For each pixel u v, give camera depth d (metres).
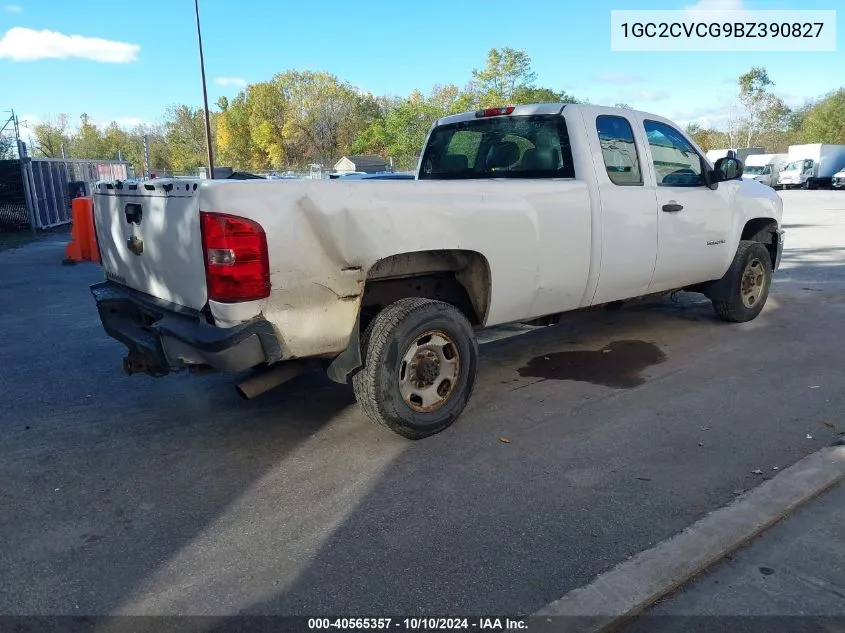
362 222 3.55
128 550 2.96
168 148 78.81
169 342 3.66
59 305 8.46
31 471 3.74
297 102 78.19
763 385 4.91
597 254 4.89
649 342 6.18
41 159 19.52
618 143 5.17
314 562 2.84
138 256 4.04
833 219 19.94
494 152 5.45
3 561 2.89
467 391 4.24
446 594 2.62
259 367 4.48
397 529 3.08
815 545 2.88
